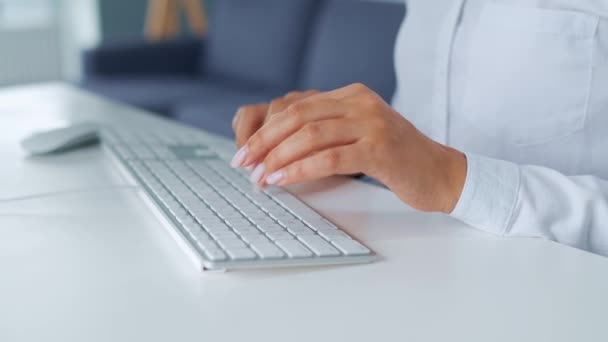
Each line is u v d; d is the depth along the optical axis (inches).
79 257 25.0
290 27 114.4
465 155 28.1
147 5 169.0
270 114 34.4
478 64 40.1
